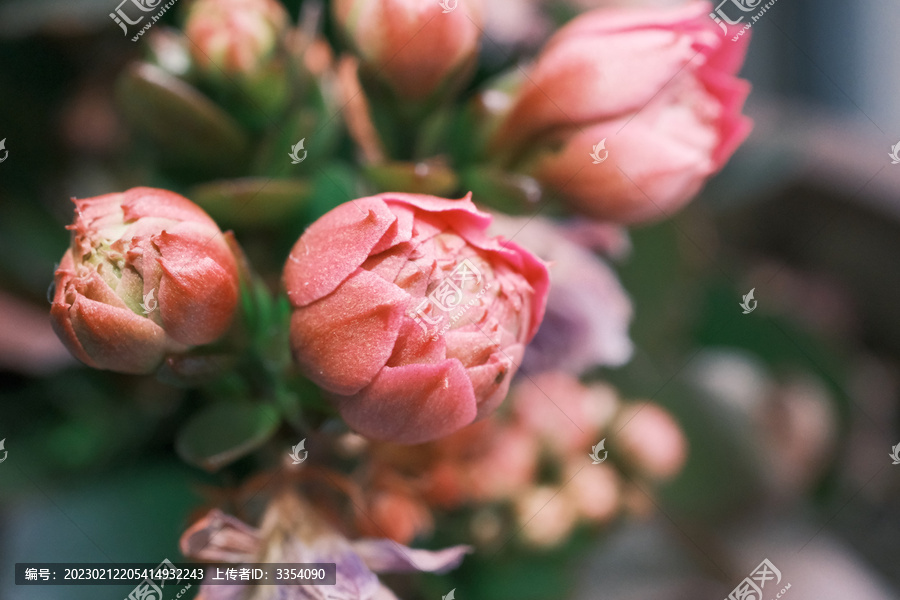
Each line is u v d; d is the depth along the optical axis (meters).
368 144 0.08
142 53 0.09
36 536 0.08
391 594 0.07
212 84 0.07
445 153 0.08
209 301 0.06
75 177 0.09
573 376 0.09
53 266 0.09
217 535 0.07
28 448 0.08
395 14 0.07
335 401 0.06
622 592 0.10
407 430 0.06
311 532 0.07
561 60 0.07
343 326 0.06
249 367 0.07
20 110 0.09
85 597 0.08
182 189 0.08
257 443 0.07
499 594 0.09
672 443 0.09
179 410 0.09
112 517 0.08
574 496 0.09
